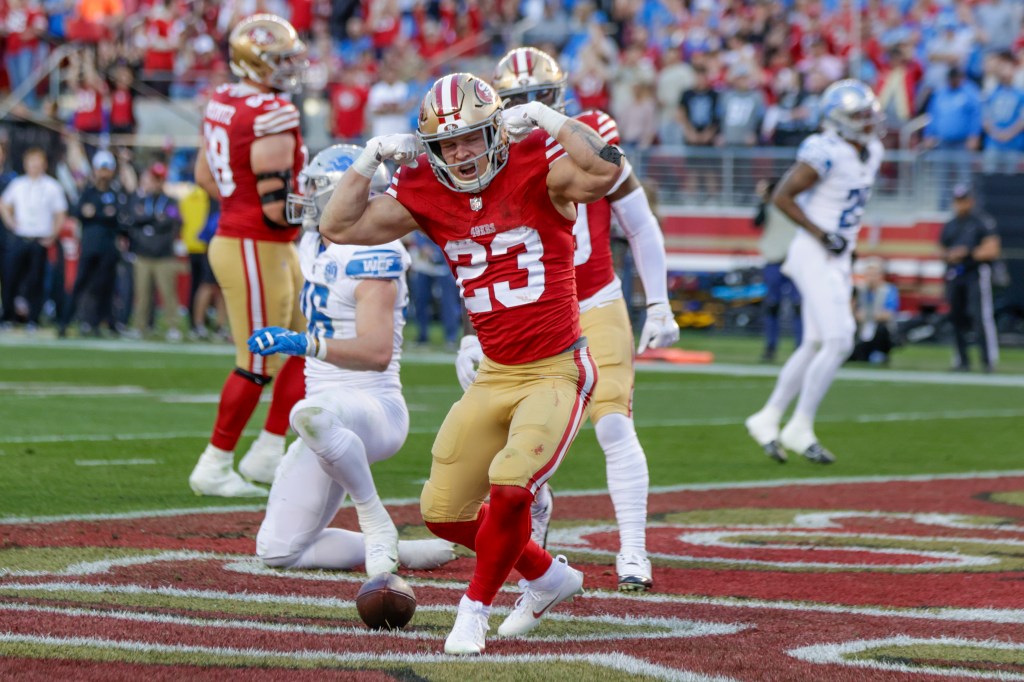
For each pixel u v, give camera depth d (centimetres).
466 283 1481
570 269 1485
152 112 8356
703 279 7544
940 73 7556
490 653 1402
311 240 1931
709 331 7531
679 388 4734
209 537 1989
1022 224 7194
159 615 1504
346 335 1870
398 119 7981
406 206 1477
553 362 1478
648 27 8638
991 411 4175
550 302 1463
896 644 1455
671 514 2323
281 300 2411
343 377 1855
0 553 1819
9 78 8581
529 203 1440
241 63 2405
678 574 1842
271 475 2462
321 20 9212
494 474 1402
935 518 2303
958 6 7788
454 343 6344
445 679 1287
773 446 3030
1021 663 1385
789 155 7588
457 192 1454
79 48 8256
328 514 1783
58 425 3259
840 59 7944
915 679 1316
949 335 7188
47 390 4084
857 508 2403
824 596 1705
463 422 1491
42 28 8512
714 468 2911
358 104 8044
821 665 1359
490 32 8881
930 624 1551
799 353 3042
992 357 5697
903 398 4556
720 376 5206
